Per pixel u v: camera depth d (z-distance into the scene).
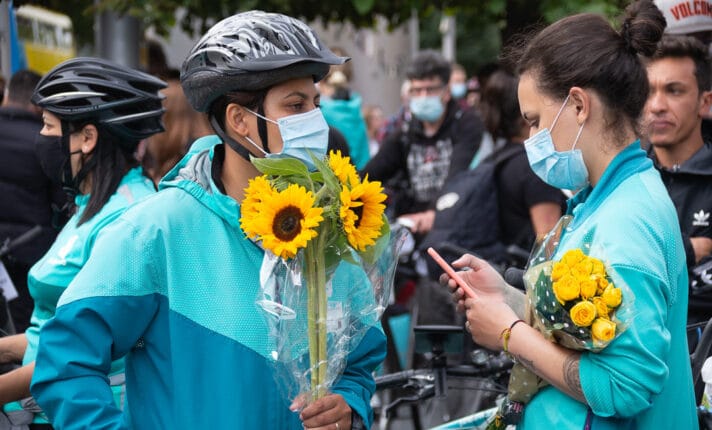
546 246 3.33
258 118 3.26
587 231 3.14
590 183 3.30
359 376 3.47
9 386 3.88
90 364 3.15
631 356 2.99
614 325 2.97
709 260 4.62
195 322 3.20
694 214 4.83
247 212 3.14
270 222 3.08
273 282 3.16
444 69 8.80
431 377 4.93
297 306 3.18
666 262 3.11
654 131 4.80
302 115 3.26
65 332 3.16
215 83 3.24
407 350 8.40
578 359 3.09
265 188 3.13
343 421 3.28
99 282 3.17
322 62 3.22
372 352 3.53
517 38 3.61
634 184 3.15
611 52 3.19
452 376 4.93
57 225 4.95
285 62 3.18
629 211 3.09
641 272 3.01
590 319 2.97
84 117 4.14
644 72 3.25
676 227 3.17
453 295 3.47
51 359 3.15
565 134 3.22
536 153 3.27
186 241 3.25
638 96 3.22
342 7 8.88
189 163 3.36
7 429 4.16
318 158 3.29
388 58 14.23
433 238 6.82
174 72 7.25
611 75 3.17
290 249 3.06
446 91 8.88
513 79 6.80
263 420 3.19
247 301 3.22
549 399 3.23
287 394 3.19
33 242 6.58
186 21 9.09
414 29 14.49
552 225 6.61
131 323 3.20
